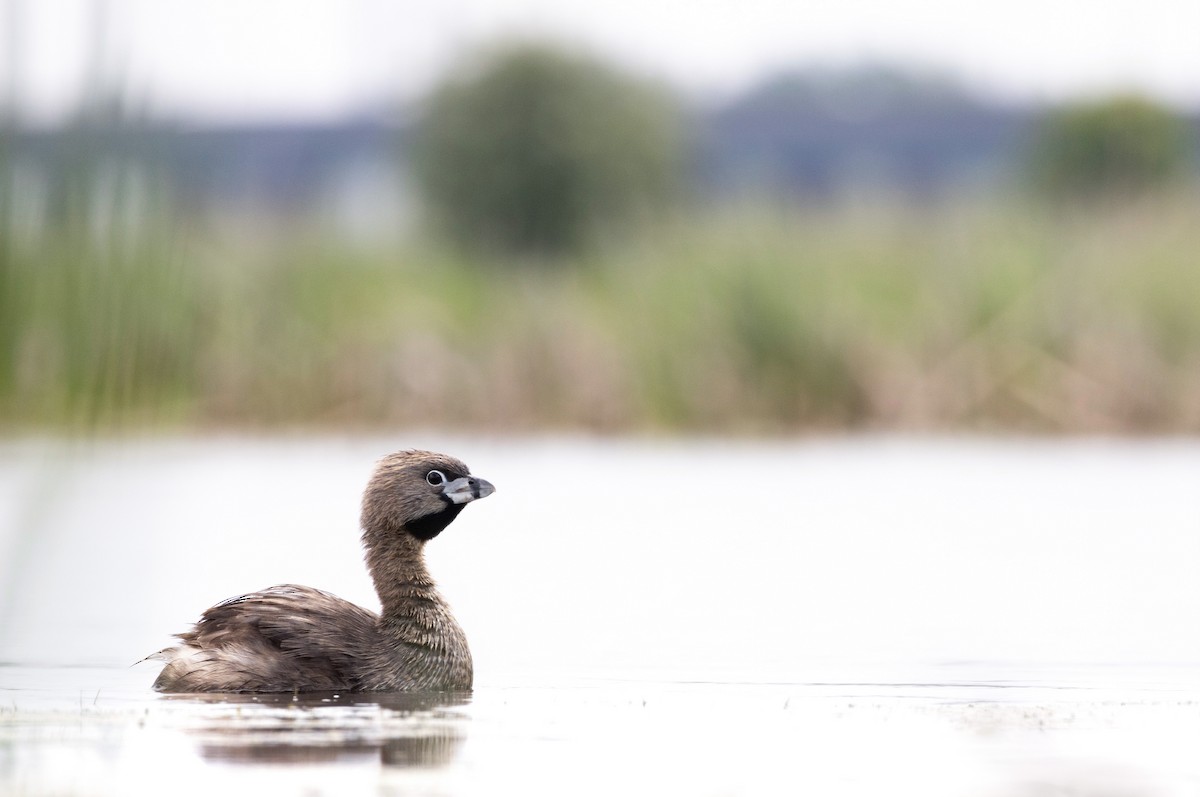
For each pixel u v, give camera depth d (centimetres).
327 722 979
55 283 1205
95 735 929
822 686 1124
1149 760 882
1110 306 2731
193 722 973
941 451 2616
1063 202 3288
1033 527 1973
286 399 2644
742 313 2680
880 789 820
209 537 1827
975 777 845
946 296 2747
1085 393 2681
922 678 1154
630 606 1485
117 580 1555
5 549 1316
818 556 1780
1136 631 1362
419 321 2736
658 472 2398
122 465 1274
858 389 2669
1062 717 1010
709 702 1059
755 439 2664
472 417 2689
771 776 848
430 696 1088
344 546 1794
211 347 2606
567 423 2688
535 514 2061
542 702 1062
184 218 1337
